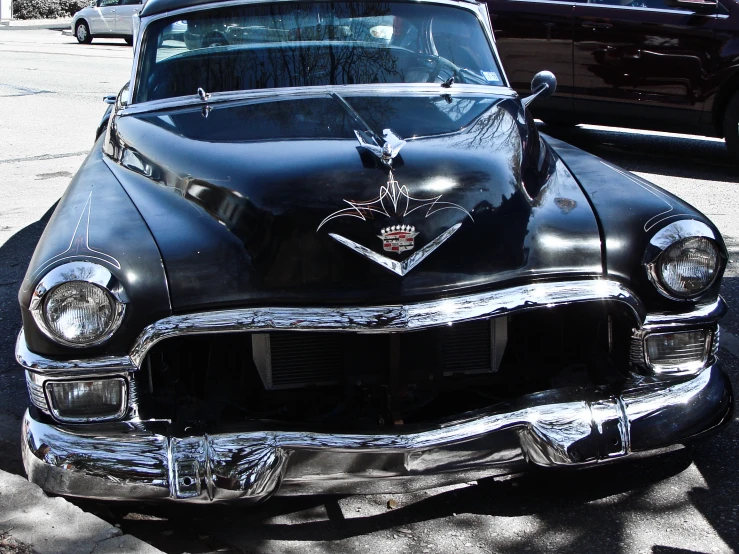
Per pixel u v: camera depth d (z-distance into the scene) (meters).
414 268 2.73
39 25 29.19
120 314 2.57
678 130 7.65
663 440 2.79
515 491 3.05
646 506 2.95
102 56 17.95
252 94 3.76
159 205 2.99
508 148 3.16
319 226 2.73
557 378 3.00
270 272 2.71
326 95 3.67
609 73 7.77
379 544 2.76
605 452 2.74
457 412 2.96
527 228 2.87
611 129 9.55
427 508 2.96
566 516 2.90
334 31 4.06
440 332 2.89
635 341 2.86
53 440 2.62
